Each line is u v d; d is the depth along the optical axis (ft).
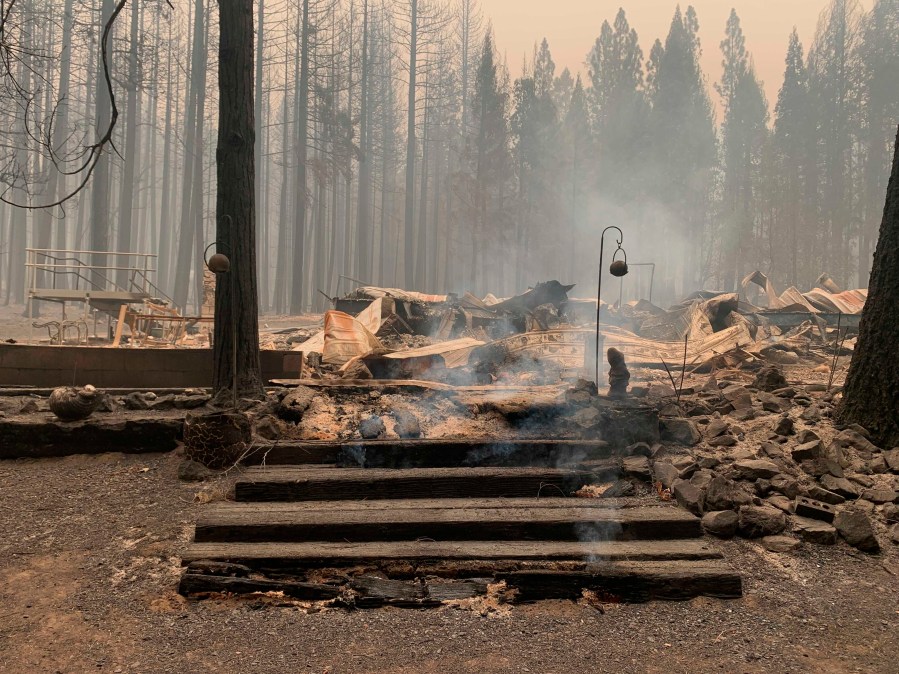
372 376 27.58
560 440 18.75
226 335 21.93
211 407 21.54
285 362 26.21
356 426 20.26
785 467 17.57
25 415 21.09
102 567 13.53
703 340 35.78
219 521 14.48
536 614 12.20
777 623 11.91
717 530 15.06
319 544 14.11
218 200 22.11
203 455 18.28
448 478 16.87
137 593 12.56
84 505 16.57
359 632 11.39
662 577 12.85
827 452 17.95
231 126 21.98
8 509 16.34
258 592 12.55
